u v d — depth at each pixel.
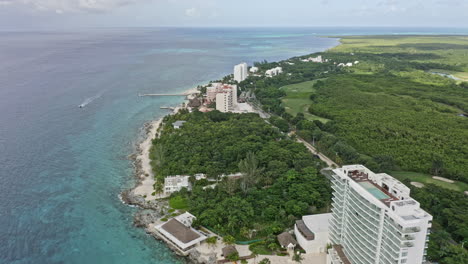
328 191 155.88
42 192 158.88
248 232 128.62
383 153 196.88
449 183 167.62
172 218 136.00
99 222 138.00
